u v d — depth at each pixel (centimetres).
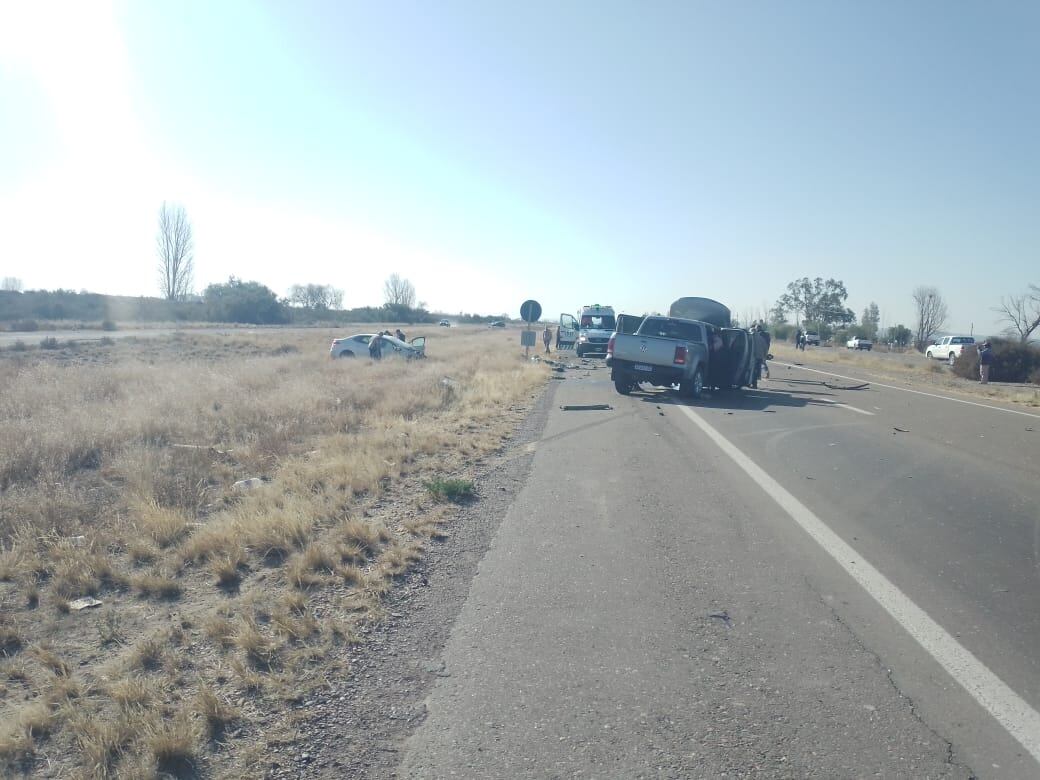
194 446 1207
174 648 525
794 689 471
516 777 384
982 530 841
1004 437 1581
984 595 636
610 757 400
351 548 714
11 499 856
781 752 405
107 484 1005
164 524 764
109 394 1850
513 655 516
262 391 1947
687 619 577
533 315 3962
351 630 552
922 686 476
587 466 1150
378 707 451
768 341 3025
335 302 13275
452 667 498
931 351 5366
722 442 1397
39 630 559
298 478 975
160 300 9131
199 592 629
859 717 439
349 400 1786
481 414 1697
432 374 2523
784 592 634
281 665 500
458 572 677
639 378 2227
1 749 404
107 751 400
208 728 428
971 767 392
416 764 396
